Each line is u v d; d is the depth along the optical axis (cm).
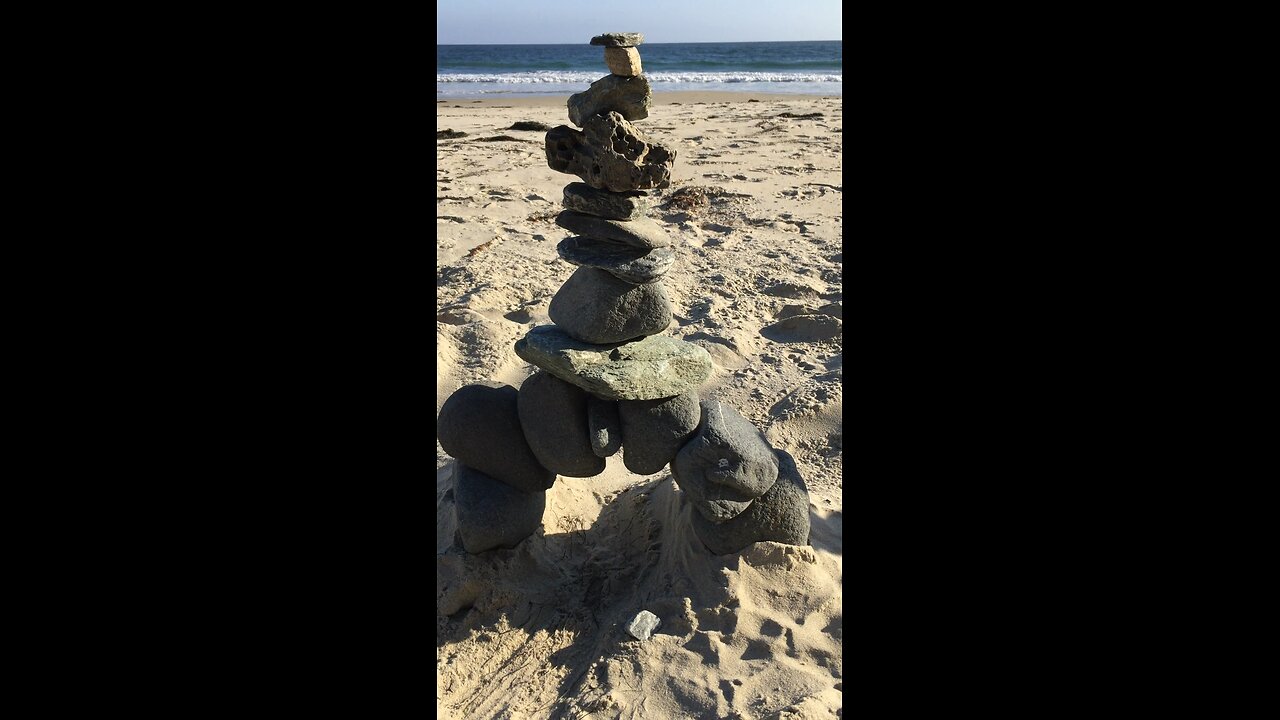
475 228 355
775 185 425
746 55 2403
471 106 934
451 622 141
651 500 167
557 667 133
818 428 194
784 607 135
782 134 585
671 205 388
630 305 134
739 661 126
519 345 140
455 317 251
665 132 612
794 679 121
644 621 133
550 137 129
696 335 240
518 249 324
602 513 170
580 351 134
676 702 120
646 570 151
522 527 147
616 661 127
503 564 147
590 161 127
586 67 1977
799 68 1767
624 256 131
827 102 834
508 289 274
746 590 136
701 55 2422
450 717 125
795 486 143
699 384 142
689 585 140
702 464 137
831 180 434
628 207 129
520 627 140
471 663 134
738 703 118
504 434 145
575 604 145
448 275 292
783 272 291
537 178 459
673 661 126
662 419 140
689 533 145
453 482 159
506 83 1472
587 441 142
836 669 123
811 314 253
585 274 138
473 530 143
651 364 137
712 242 333
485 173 469
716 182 434
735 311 259
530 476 148
